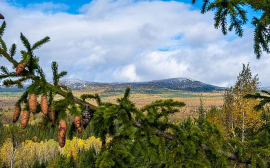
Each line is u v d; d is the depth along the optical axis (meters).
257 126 16.97
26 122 2.52
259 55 4.67
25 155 48.50
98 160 2.64
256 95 4.78
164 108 3.14
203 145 3.16
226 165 3.13
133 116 3.06
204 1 4.71
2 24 2.62
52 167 48.31
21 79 2.58
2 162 30.52
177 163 2.87
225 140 3.36
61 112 2.54
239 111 17.77
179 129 3.09
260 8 3.70
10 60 2.65
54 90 2.56
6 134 24.48
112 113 2.68
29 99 2.46
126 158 2.70
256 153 3.32
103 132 2.96
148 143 2.92
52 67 2.71
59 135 2.43
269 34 4.36
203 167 2.82
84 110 2.71
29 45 2.58
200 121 18.00
